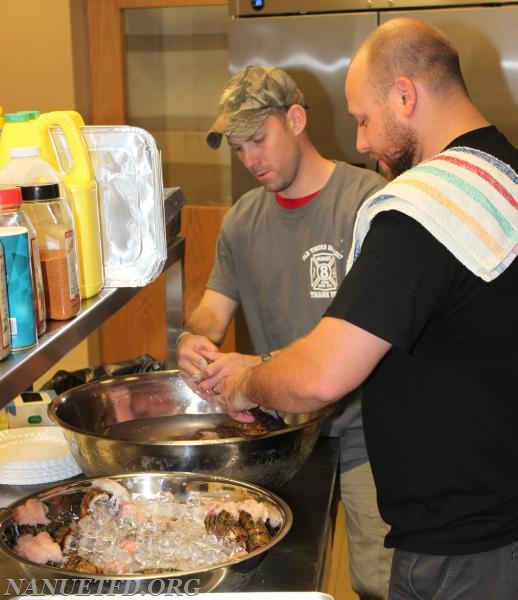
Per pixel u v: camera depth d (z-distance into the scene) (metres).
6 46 3.88
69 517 1.41
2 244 1.07
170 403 1.97
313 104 3.22
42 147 1.38
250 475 1.53
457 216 1.29
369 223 1.35
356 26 3.12
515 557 1.39
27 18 3.84
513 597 1.41
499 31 3.02
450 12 3.04
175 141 4.10
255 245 2.19
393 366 1.41
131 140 1.46
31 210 1.24
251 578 1.25
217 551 1.29
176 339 2.22
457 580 1.41
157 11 3.96
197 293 4.12
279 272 2.17
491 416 1.37
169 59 4.01
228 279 2.28
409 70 1.43
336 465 1.85
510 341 1.34
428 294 1.29
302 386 1.35
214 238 4.05
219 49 3.96
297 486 1.71
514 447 1.38
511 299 1.33
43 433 1.86
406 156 1.49
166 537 1.34
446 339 1.36
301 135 2.10
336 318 1.30
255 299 2.23
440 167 1.34
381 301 1.28
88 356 4.12
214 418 1.93
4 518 1.34
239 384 1.61
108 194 1.48
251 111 2.02
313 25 3.16
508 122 3.08
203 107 4.04
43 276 1.25
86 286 1.40
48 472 1.67
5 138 1.39
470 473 1.38
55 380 2.14
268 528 1.36
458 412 1.37
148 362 2.29
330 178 2.12
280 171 2.07
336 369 1.31
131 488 1.46
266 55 3.22
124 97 4.01
